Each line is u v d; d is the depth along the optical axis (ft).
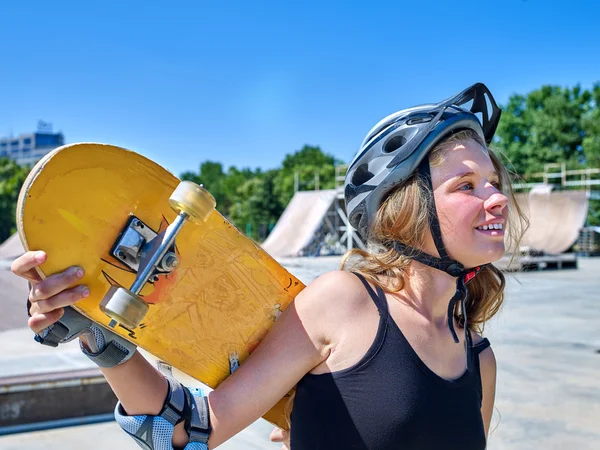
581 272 61.82
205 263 4.34
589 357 20.22
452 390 4.31
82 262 3.61
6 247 77.97
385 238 4.65
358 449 4.01
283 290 4.64
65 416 14.05
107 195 3.75
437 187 4.47
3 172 201.57
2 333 22.89
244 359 4.50
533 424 13.53
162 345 4.18
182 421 3.97
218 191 281.33
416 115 4.70
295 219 96.53
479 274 5.70
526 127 168.86
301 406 4.31
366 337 4.23
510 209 5.67
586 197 81.97
